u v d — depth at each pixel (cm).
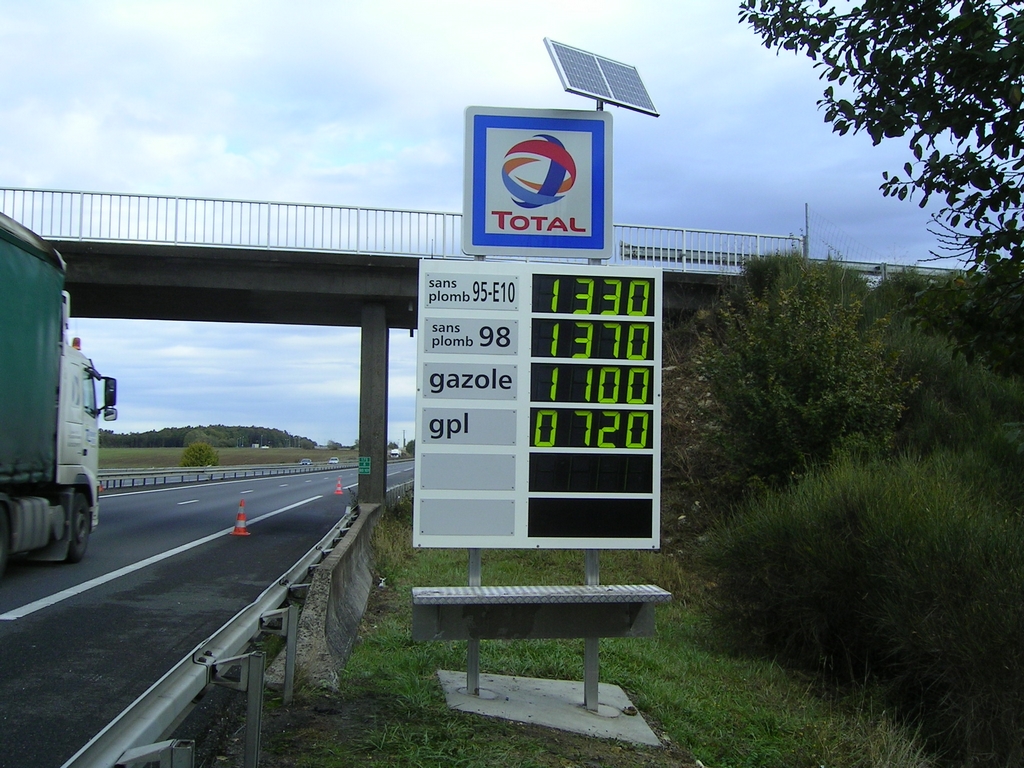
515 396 702
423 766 512
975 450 1415
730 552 1055
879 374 1428
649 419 711
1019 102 536
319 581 790
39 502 1135
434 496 690
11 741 518
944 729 763
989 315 644
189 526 1939
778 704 798
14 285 1024
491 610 681
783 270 2162
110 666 697
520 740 585
